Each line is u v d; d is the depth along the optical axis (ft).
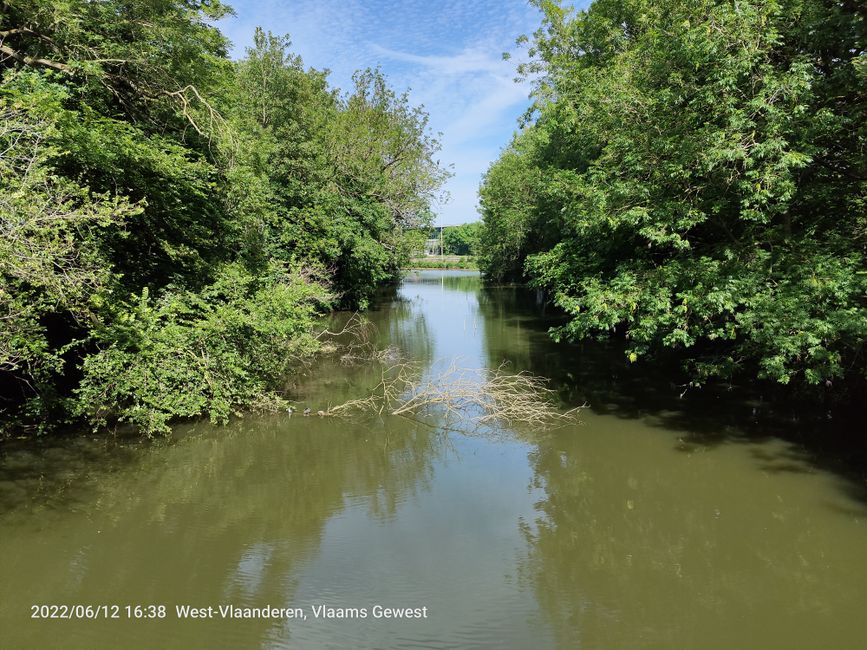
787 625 15.23
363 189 89.25
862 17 24.94
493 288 148.87
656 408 35.76
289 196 72.02
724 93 25.67
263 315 33.94
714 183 27.09
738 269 27.53
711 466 26.18
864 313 23.11
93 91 32.91
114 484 24.88
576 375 45.57
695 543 19.85
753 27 25.08
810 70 25.38
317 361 52.21
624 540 20.27
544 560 19.08
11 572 17.90
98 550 19.35
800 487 23.57
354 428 33.30
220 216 42.57
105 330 28.09
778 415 33.32
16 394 30.66
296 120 74.43
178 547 19.74
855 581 17.10
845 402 31.83
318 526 21.50
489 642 14.80
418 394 37.09
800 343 22.98
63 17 29.50
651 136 29.84
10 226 19.01
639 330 28.40
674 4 31.68
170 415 29.60
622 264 33.06
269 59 73.56
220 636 15.03
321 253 75.15
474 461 28.45
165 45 36.24
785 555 18.74
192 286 37.65
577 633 15.19
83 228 26.58
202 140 40.32
